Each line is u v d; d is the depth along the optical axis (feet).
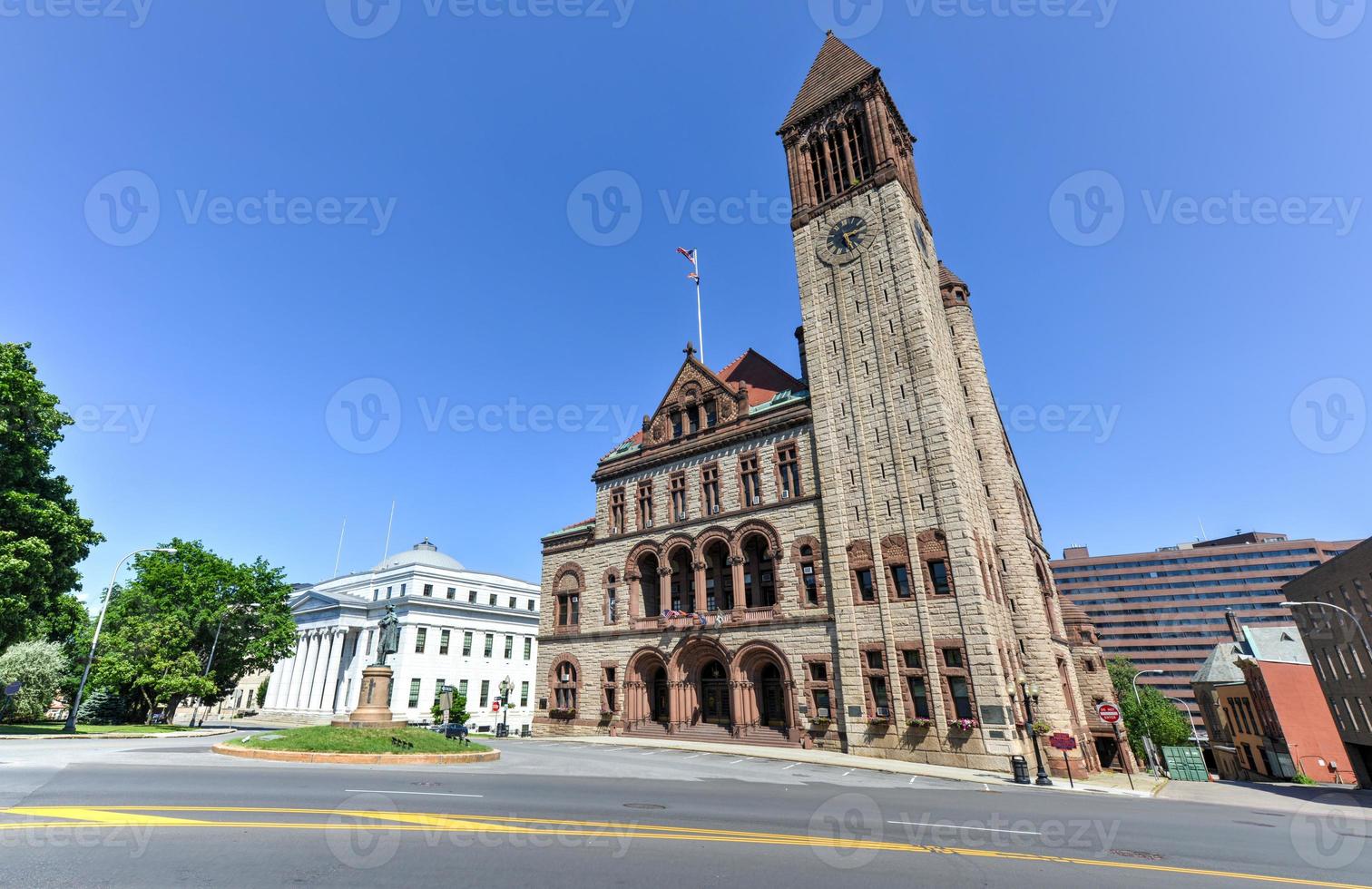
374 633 274.98
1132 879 35.96
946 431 123.95
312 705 266.36
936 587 118.42
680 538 156.76
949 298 167.02
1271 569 533.96
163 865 30.01
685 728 140.77
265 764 69.41
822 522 135.33
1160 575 569.23
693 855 36.68
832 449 138.00
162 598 188.55
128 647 174.19
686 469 161.99
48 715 240.12
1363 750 162.20
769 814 53.16
